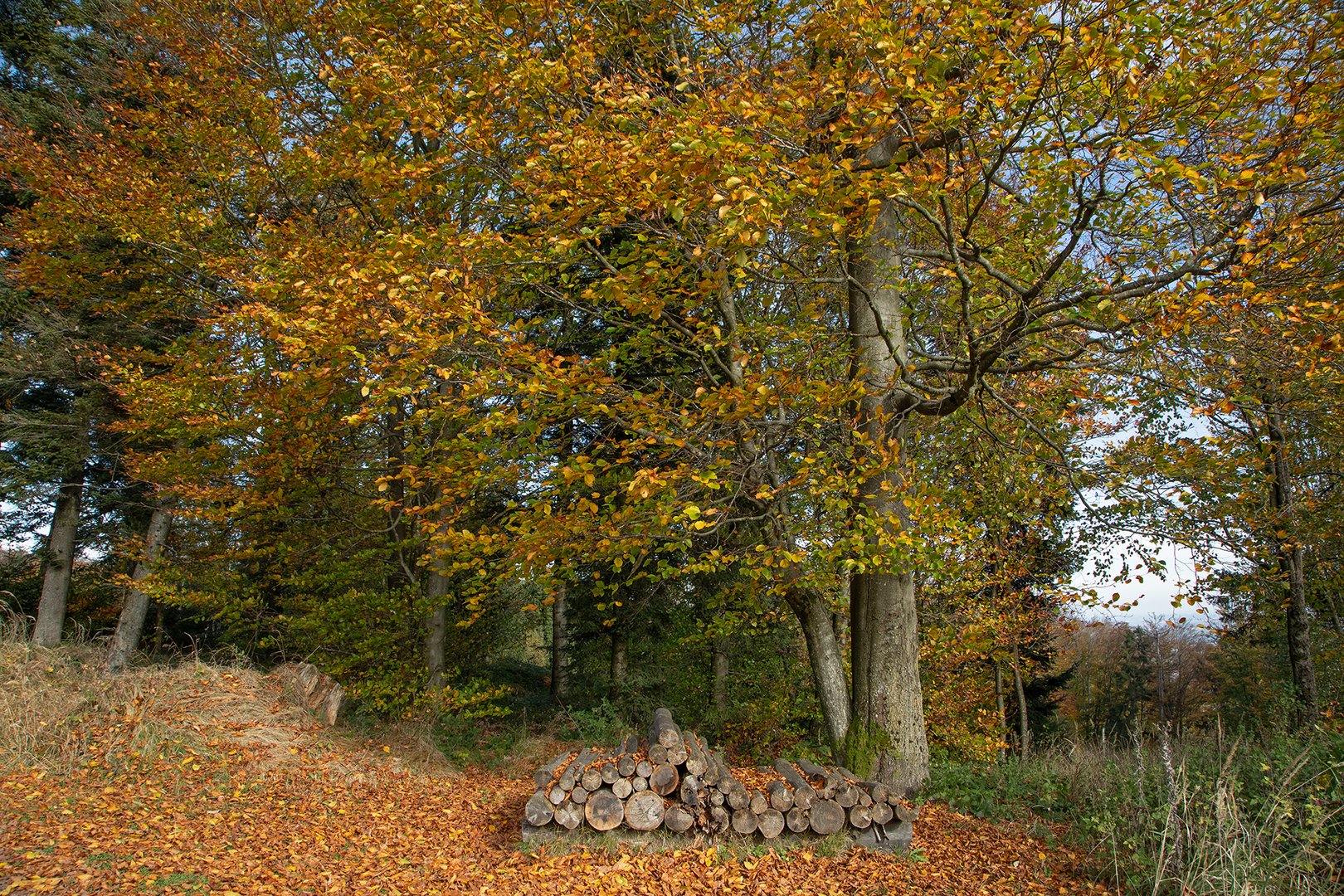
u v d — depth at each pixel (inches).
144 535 539.2
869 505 288.4
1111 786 260.5
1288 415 293.6
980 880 215.2
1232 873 182.1
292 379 272.4
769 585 349.1
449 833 256.5
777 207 198.4
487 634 611.2
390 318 226.1
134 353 454.9
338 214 401.7
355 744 348.8
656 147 224.4
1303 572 411.8
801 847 233.5
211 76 379.6
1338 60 197.3
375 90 280.5
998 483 358.3
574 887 203.2
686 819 232.7
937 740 555.2
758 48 302.7
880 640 297.9
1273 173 183.8
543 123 272.4
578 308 292.5
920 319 339.6
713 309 340.8
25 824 207.2
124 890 178.2
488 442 301.3
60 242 420.5
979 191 280.8
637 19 313.7
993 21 181.2
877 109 196.4
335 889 198.1
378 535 436.5
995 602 511.5
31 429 503.8
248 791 263.7
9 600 596.1
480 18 257.4
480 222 344.2
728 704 579.8
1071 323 230.8
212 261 361.1
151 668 343.6
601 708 480.1
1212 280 191.0
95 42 530.0
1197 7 197.2
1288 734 278.8
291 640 429.1
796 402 241.4
